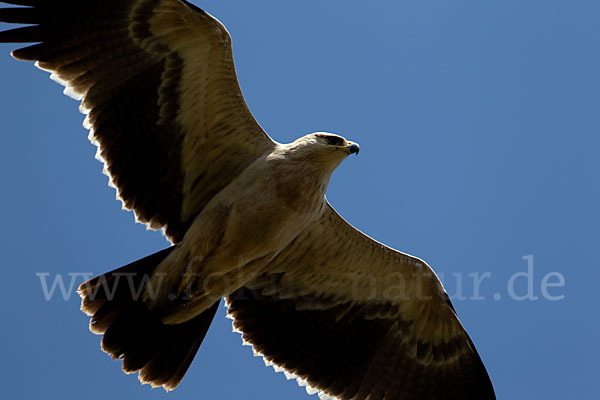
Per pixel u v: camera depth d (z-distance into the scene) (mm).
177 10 12859
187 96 13461
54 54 13289
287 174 13617
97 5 13172
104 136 13609
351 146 13812
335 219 14219
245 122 13617
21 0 13242
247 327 15188
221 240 13586
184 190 14062
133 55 13320
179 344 13641
